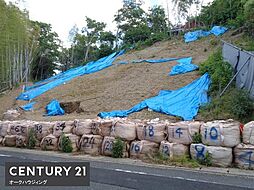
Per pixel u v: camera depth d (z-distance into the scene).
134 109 18.08
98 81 26.61
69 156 10.80
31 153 11.55
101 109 20.12
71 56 54.16
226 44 19.45
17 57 35.78
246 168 8.55
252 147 8.61
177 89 19.84
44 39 52.31
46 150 12.27
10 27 32.12
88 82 27.00
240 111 13.75
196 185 6.72
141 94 20.77
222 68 17.80
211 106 15.61
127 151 10.58
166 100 17.95
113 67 30.25
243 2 29.95
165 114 16.69
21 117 21.19
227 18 35.94
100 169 8.47
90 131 11.71
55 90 27.08
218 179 7.34
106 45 45.84
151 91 20.83
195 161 9.16
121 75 26.78
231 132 8.90
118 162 9.65
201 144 9.26
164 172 8.11
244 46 23.02
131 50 37.25
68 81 29.28
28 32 37.19
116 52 38.28
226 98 15.53
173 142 9.84
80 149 11.61
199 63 23.80
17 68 35.94
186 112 16.19
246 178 7.50
